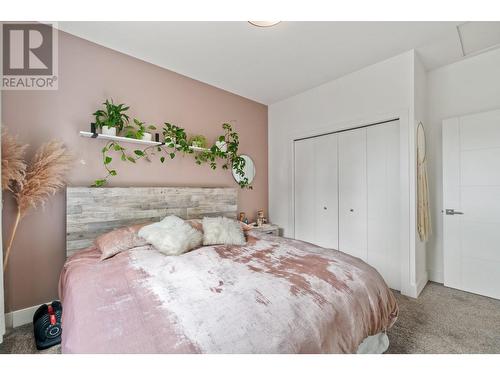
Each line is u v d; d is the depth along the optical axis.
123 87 2.31
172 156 2.58
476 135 2.30
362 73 2.67
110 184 2.21
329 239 3.07
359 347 1.22
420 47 2.27
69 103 2.01
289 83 3.03
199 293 1.13
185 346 0.78
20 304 1.80
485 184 2.26
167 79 2.63
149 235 1.83
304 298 1.08
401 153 2.38
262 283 1.21
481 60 2.40
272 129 3.78
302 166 3.39
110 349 0.78
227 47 2.23
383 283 1.47
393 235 2.49
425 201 2.47
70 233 1.91
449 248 2.47
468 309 2.02
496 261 2.20
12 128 1.77
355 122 2.73
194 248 1.96
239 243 2.06
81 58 2.07
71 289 1.26
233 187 3.29
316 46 2.23
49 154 1.81
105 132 2.04
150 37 2.08
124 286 1.22
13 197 1.75
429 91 2.73
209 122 3.04
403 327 1.75
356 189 2.80
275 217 3.75
